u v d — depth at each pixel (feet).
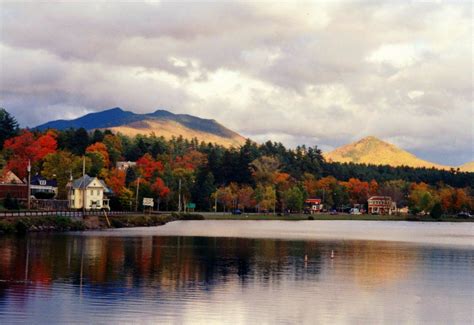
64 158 604.08
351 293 163.02
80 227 378.94
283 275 191.93
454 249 314.14
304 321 130.93
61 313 129.39
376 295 161.38
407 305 149.69
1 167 558.56
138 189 590.96
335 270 207.31
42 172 604.90
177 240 316.19
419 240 388.78
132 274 182.50
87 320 124.67
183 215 634.84
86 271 184.44
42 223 341.62
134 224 453.99
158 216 523.29
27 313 128.67
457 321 134.92
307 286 171.83
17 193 520.42
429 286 178.70
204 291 158.71
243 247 288.30
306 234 424.05
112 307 136.26
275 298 152.87
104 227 412.77
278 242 329.52
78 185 561.43
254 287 167.53
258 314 135.44
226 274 190.29
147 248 262.06
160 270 193.26
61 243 264.93
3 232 303.07
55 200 529.86
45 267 189.16
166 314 131.95
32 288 154.30
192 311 135.54
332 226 609.01
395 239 392.88
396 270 213.05
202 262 219.41
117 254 231.50
